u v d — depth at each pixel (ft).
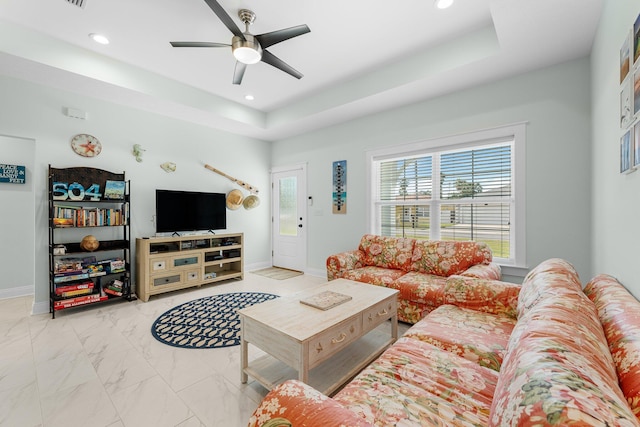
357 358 6.96
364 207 13.62
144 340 8.02
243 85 12.23
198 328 8.84
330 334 5.35
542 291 4.32
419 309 8.63
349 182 14.21
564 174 8.64
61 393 5.72
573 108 8.48
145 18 7.91
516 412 1.77
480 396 3.58
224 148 15.97
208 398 5.63
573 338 2.45
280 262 17.97
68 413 5.18
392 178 12.96
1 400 5.50
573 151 8.48
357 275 10.21
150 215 13.08
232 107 13.98
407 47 9.41
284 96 13.41
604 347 2.61
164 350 7.47
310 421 2.46
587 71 8.27
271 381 5.99
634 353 2.43
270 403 2.81
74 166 10.93
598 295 4.46
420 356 4.52
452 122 10.81
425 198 11.90
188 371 6.54
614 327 3.09
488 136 10.00
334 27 8.36
